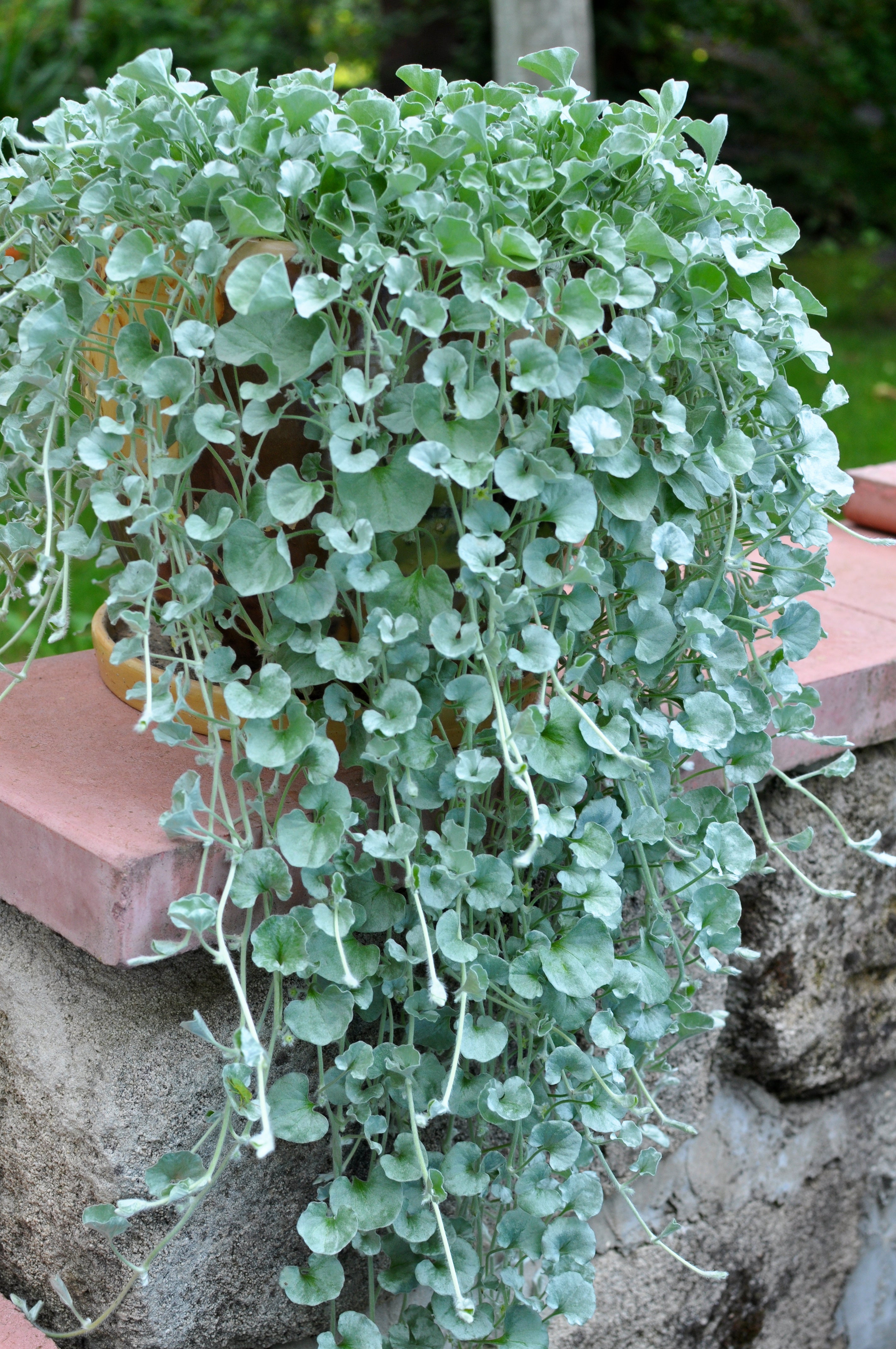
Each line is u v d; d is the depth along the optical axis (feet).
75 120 3.38
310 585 2.90
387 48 24.44
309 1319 3.62
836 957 4.96
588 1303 3.13
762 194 3.48
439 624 2.83
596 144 3.13
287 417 3.01
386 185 2.92
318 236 2.85
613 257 2.92
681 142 3.37
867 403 15.57
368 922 3.05
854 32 24.88
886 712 4.66
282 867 2.82
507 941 3.22
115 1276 3.22
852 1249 5.72
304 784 3.37
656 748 3.29
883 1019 5.29
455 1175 3.06
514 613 2.98
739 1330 5.24
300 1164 3.43
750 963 4.67
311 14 25.11
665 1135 3.35
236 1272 3.39
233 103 3.01
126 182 2.98
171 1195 2.64
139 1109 3.13
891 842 5.02
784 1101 5.17
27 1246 3.45
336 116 2.94
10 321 3.68
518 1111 2.99
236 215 2.68
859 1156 5.58
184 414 2.96
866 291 23.73
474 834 3.11
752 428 3.47
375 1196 3.01
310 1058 3.44
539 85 13.12
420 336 3.14
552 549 2.97
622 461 2.99
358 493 2.87
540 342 2.80
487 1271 3.34
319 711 3.16
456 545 3.27
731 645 3.25
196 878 3.02
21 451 3.09
